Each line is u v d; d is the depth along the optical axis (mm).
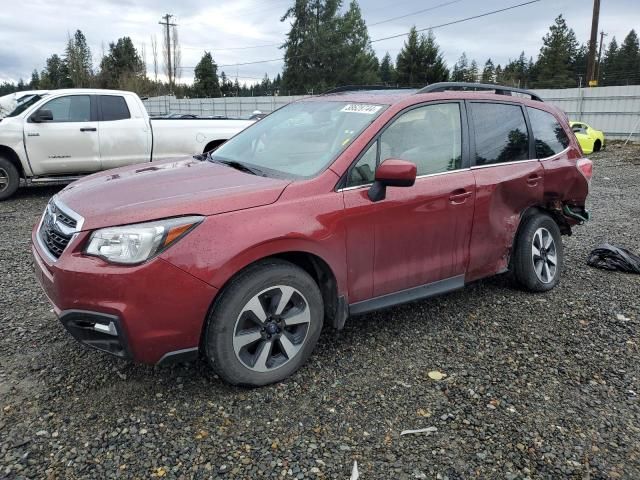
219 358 2934
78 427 2734
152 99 45906
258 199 3016
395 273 3633
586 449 2701
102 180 3498
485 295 4797
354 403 3029
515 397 3148
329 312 3418
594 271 5617
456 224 3910
